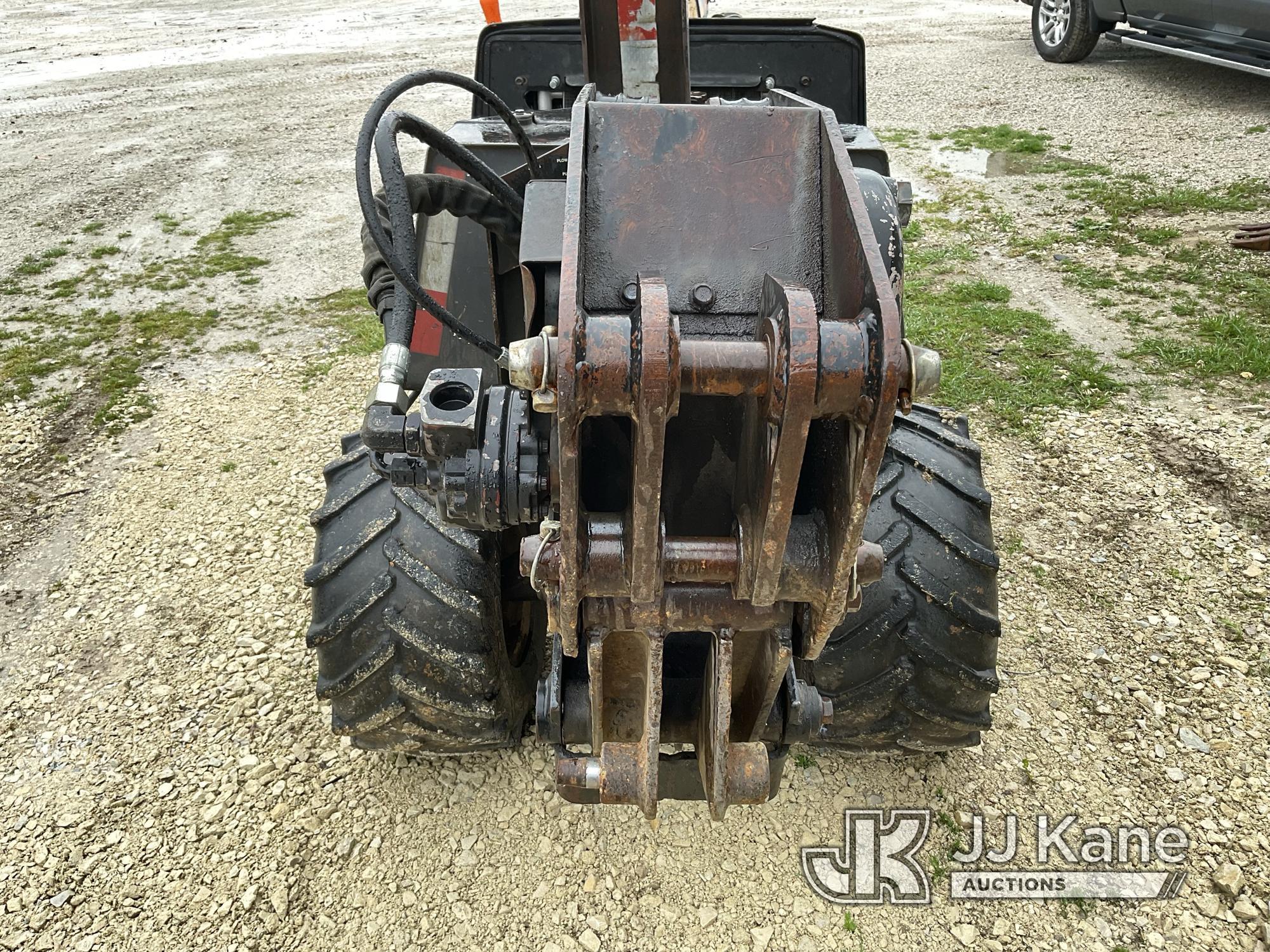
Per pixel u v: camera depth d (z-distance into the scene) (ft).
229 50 44.19
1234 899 7.02
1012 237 19.86
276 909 7.08
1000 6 45.37
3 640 10.00
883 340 3.22
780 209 4.63
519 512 4.68
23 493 12.67
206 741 8.58
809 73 10.50
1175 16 27.63
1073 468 12.20
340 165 27.53
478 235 7.18
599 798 4.78
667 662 5.25
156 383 15.52
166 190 25.80
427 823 7.65
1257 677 8.95
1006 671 9.05
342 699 6.75
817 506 4.14
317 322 17.69
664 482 4.66
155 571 10.96
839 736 7.06
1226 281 17.13
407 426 4.75
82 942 6.93
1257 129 24.52
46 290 19.54
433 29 46.14
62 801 8.04
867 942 6.79
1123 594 10.03
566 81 10.93
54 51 45.47
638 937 6.83
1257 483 11.69
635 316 3.32
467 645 6.39
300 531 11.58
